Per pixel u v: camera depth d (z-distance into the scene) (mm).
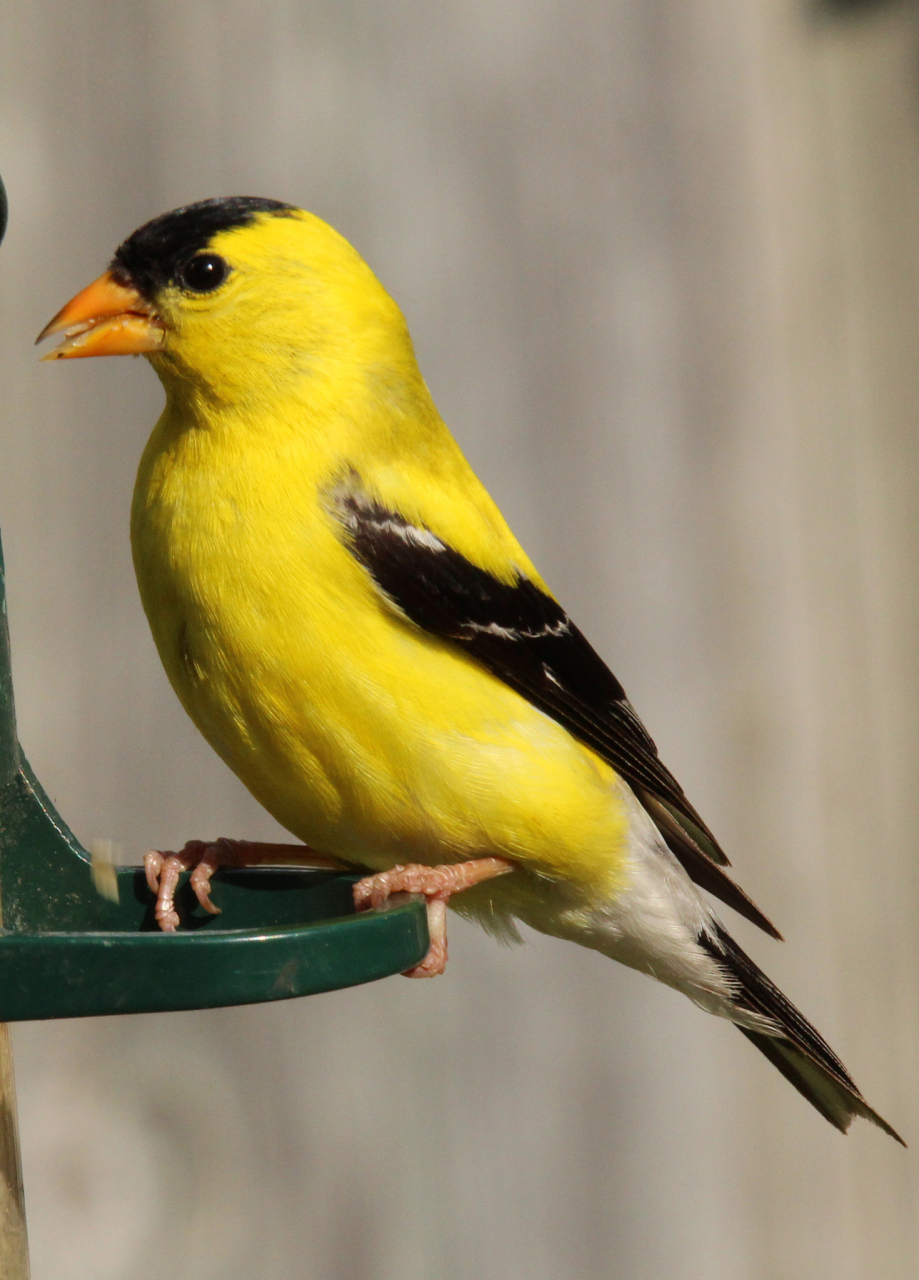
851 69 10461
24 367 9852
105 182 10016
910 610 10102
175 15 10117
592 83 10266
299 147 10164
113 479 9953
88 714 9727
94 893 7176
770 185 10328
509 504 10070
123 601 9852
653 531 10086
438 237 10203
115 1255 9109
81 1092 9203
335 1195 9500
